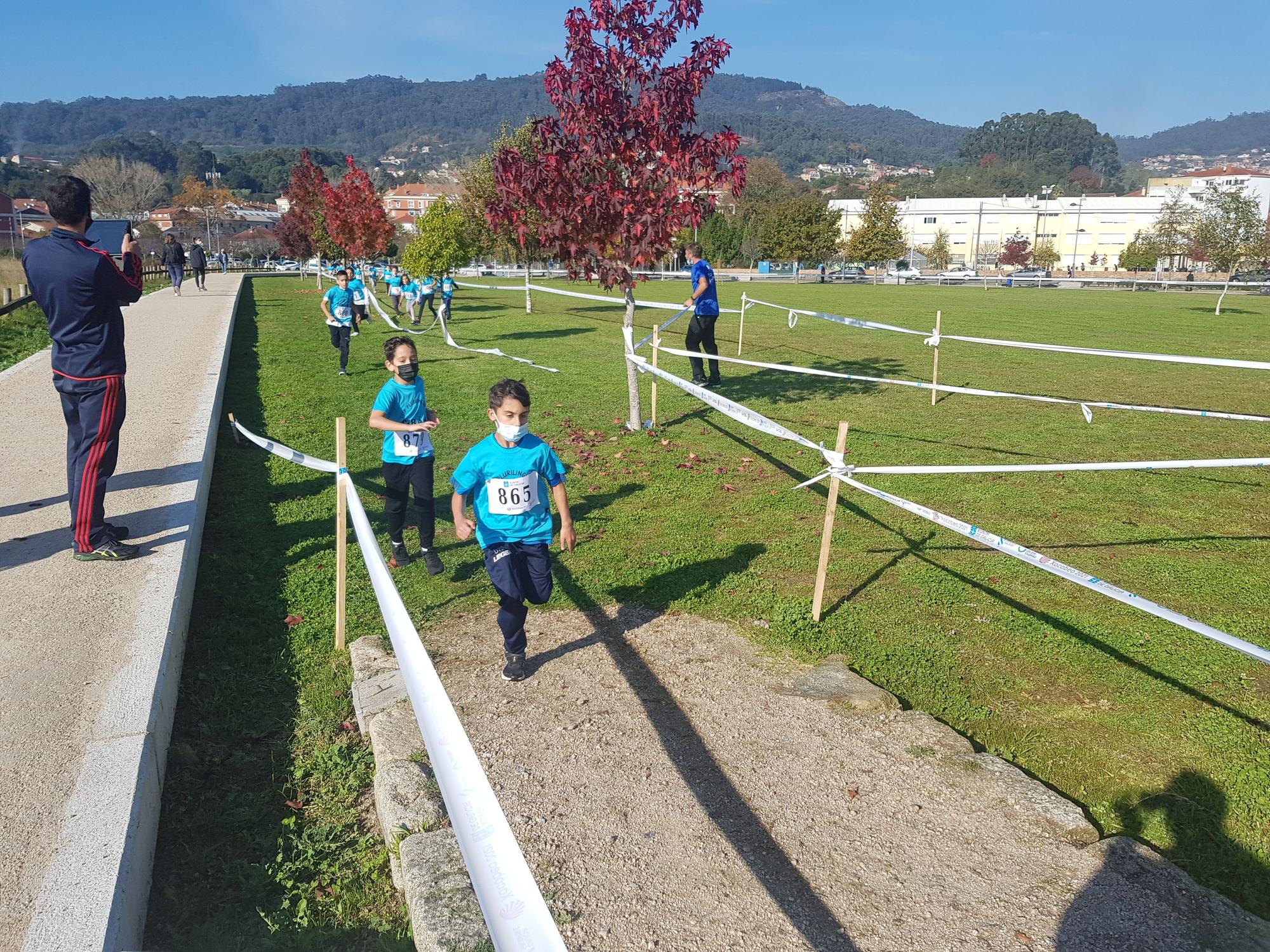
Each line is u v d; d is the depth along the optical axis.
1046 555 6.58
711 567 6.37
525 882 1.94
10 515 6.37
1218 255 41.66
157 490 7.02
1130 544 6.82
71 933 2.66
